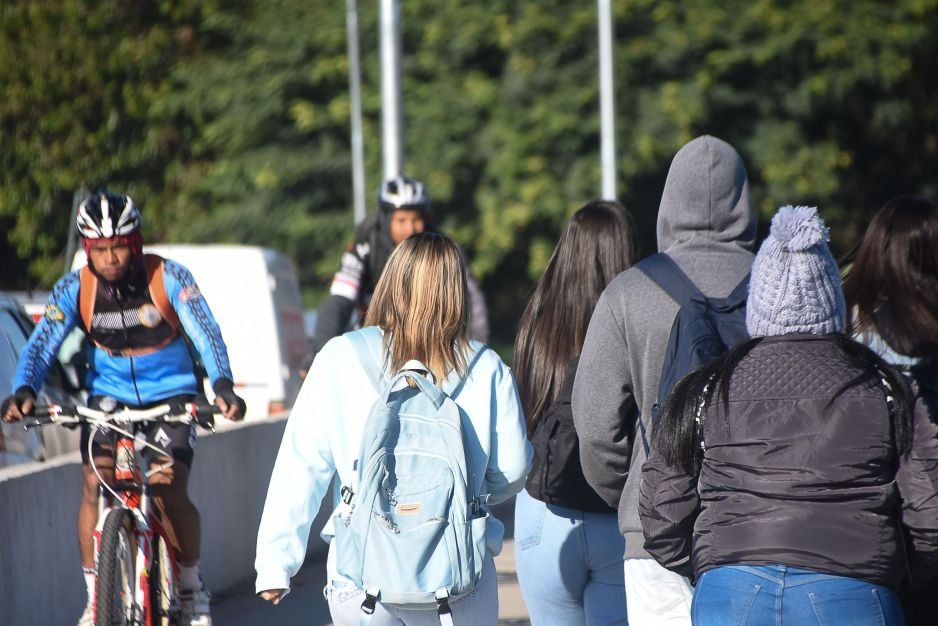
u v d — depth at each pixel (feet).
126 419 51.85
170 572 53.42
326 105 337.52
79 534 53.06
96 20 348.79
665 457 32.42
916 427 30.94
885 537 30.45
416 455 34.88
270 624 68.33
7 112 342.44
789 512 30.48
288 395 120.06
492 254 313.94
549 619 45.06
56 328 53.06
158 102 342.23
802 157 311.88
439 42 322.96
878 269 40.88
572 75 313.73
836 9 317.42
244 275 119.44
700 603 31.48
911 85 327.06
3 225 355.36
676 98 304.30
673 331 36.99
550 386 44.80
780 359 31.71
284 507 35.99
